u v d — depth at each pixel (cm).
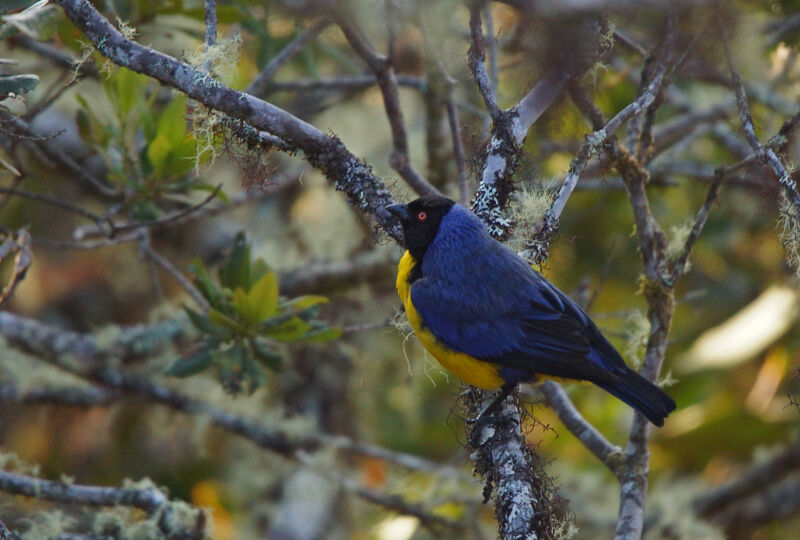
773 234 1382
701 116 1312
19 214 1465
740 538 1368
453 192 1283
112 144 1053
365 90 1448
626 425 1426
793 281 1372
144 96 1050
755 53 1059
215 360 974
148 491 952
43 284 1503
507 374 872
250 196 1232
